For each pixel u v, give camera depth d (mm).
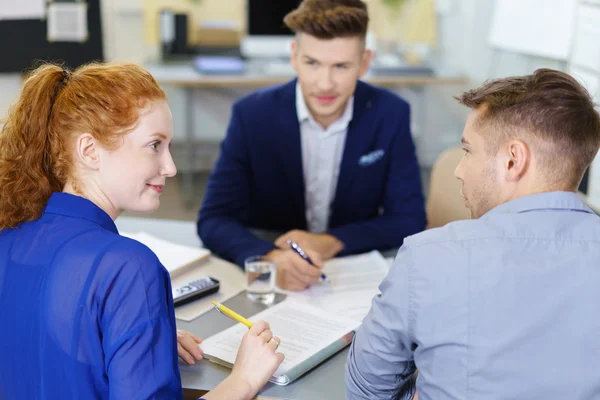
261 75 3959
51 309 894
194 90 4637
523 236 933
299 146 1883
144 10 4316
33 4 3322
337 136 1902
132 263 899
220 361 1207
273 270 1442
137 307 889
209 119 4715
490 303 914
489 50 3871
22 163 951
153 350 888
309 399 1115
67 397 902
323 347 1239
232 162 1896
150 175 972
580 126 925
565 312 902
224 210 1857
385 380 1051
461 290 925
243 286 1532
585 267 912
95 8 3469
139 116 938
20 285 927
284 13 4160
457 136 4801
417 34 4523
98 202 976
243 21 4488
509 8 3514
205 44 4410
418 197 1914
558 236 931
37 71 989
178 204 4113
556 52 2809
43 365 904
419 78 4012
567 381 895
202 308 1417
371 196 1959
